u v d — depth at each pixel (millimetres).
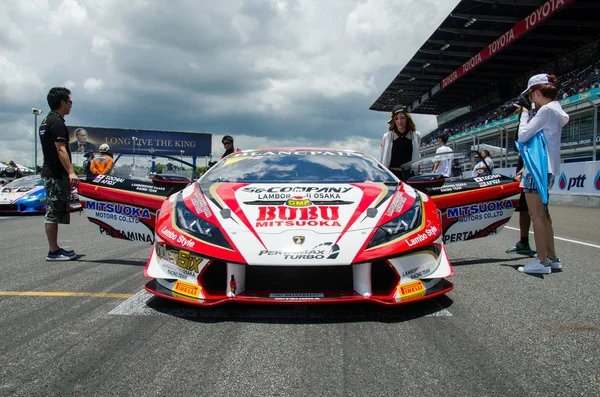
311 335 1941
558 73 22500
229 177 3006
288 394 1447
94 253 4188
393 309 2289
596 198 9742
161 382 1524
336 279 2104
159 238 2326
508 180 3367
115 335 1953
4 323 2123
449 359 1707
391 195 2588
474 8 18250
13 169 16359
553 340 1897
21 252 4246
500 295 2590
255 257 2029
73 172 3730
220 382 1528
